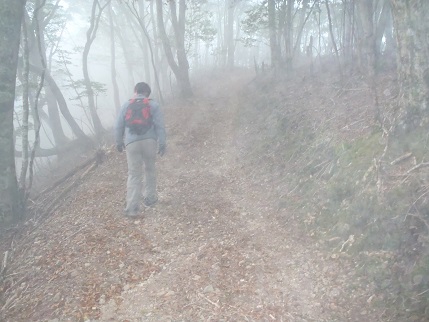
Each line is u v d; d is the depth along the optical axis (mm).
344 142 6297
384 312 3635
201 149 9688
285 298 4086
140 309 4020
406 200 4418
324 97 8852
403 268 3895
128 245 5219
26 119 7320
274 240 5258
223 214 6129
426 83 4977
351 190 5289
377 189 4840
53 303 4199
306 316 3805
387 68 8414
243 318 3814
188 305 4039
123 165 8625
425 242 3900
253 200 6617
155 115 5918
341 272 4320
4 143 6621
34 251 5375
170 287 4344
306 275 4418
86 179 8141
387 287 3840
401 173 4801
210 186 7336
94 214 6199
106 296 4238
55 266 4852
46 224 6227
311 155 6863
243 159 8523
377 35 10211
